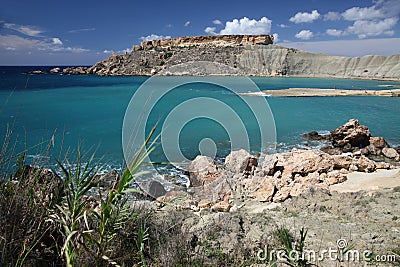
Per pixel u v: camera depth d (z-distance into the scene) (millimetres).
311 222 6293
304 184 9875
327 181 11039
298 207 7832
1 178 3264
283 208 7852
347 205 7703
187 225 5184
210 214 6523
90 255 3020
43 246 3076
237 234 5105
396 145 19906
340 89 55281
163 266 3801
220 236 4973
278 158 12508
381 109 34188
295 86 61344
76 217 2844
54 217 2949
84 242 2961
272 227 5578
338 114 30781
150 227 4520
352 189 10273
